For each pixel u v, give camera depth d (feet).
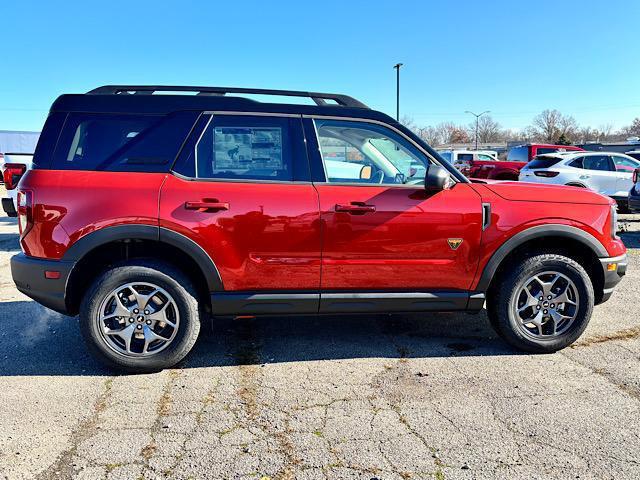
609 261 12.26
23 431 8.80
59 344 13.05
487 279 11.83
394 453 8.18
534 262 11.87
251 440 8.57
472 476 7.58
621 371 11.34
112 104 11.12
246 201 10.93
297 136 11.52
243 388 10.55
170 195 10.74
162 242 10.93
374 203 11.25
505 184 12.38
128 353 11.00
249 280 11.18
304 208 11.05
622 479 7.51
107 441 8.50
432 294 11.77
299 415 9.42
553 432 8.82
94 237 10.53
